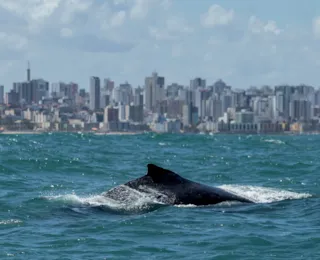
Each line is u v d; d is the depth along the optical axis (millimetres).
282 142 172750
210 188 52438
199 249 37500
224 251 37000
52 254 36594
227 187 57906
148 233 41312
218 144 159500
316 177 73312
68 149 117500
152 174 52375
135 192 51594
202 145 152625
